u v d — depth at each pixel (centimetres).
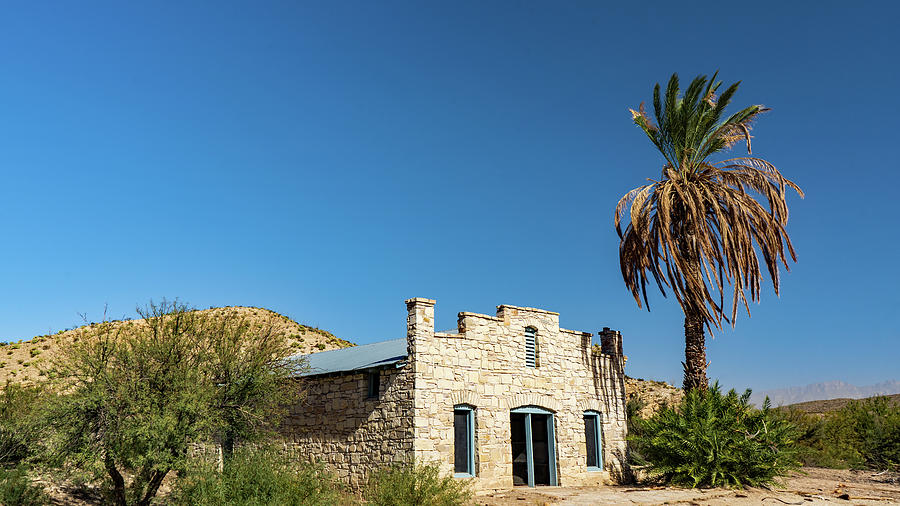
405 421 1995
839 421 3309
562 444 2373
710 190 2448
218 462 1677
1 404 2217
